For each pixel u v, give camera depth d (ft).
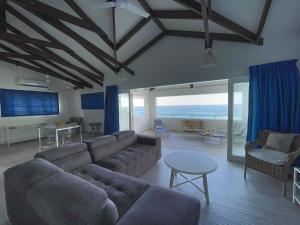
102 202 3.69
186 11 9.95
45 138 20.61
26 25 12.50
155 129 21.40
